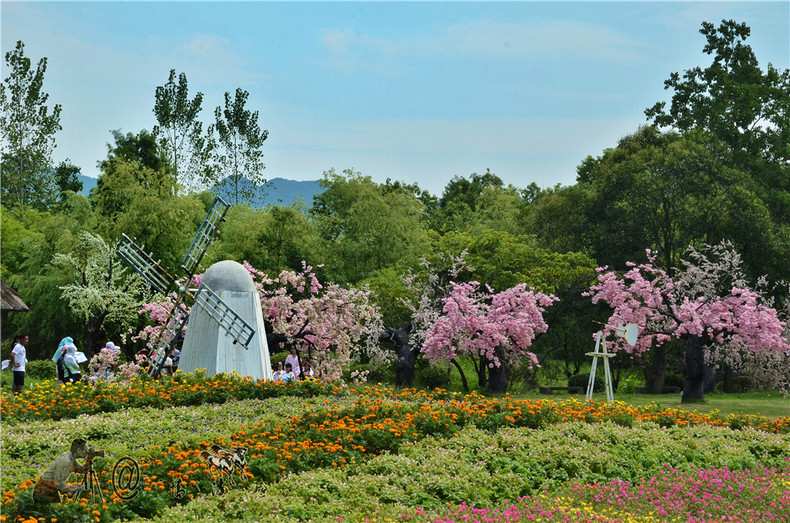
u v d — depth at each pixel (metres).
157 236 54.91
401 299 49.75
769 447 23.88
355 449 21.11
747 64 72.44
